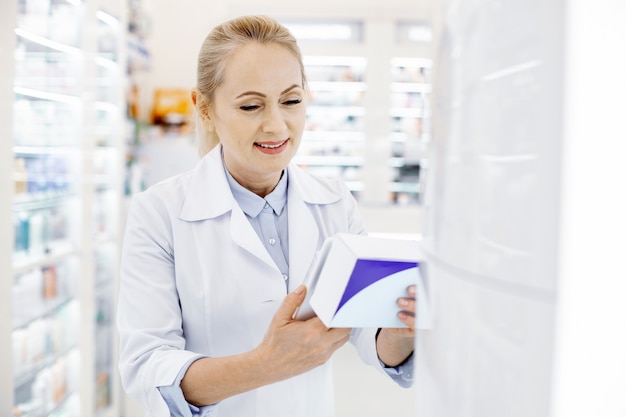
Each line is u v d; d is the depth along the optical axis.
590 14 0.36
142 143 4.28
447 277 0.47
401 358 1.16
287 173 1.44
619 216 0.36
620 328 0.37
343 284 0.78
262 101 1.15
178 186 1.39
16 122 2.68
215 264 1.30
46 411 2.90
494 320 0.42
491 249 0.42
